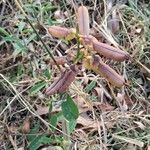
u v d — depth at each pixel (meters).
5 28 0.53
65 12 0.55
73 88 0.47
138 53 0.52
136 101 0.49
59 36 0.27
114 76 0.27
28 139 0.46
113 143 0.46
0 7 0.55
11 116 0.47
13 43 0.50
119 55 0.26
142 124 0.47
